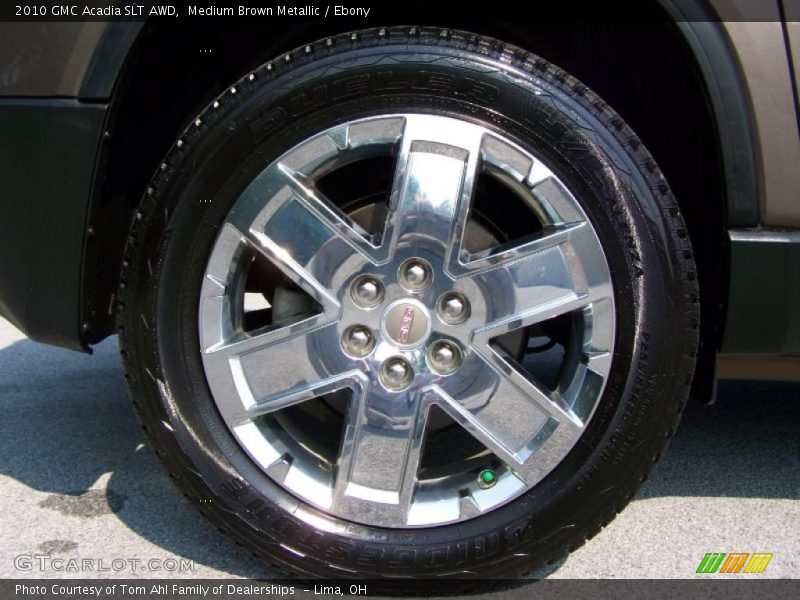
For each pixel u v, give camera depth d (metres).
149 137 1.89
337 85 1.60
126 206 1.87
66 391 2.93
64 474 2.20
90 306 1.78
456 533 1.67
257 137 1.62
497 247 1.65
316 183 1.79
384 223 1.64
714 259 1.75
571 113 1.60
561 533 1.66
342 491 1.69
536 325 1.95
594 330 1.63
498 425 1.67
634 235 1.61
